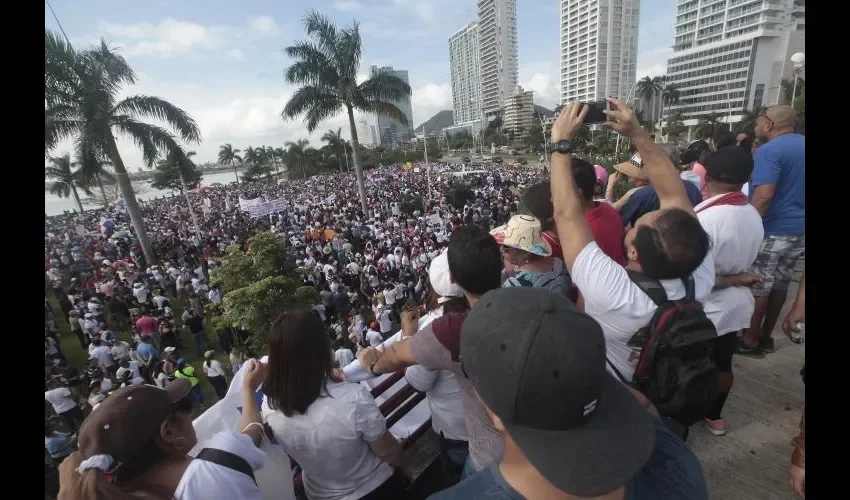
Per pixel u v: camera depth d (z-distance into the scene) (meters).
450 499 0.88
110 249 20.50
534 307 0.85
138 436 1.10
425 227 18.92
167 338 9.76
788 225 2.44
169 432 1.19
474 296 1.47
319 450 1.45
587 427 0.84
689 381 1.28
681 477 0.97
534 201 2.27
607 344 1.49
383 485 1.59
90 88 14.91
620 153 39.53
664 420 1.46
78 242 22.86
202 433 1.59
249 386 1.65
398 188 38.09
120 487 1.10
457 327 1.34
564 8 103.25
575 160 2.08
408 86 20.95
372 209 25.84
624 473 0.79
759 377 2.48
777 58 65.75
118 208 39.34
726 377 1.96
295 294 9.33
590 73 100.12
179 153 17.28
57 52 14.27
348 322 10.46
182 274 13.65
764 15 64.06
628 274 1.45
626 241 1.58
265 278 9.19
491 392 0.84
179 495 1.14
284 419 1.45
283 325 1.40
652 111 82.06
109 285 12.62
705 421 2.15
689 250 1.35
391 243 16.19
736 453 2.00
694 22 77.19
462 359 0.94
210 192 56.00
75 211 42.91
